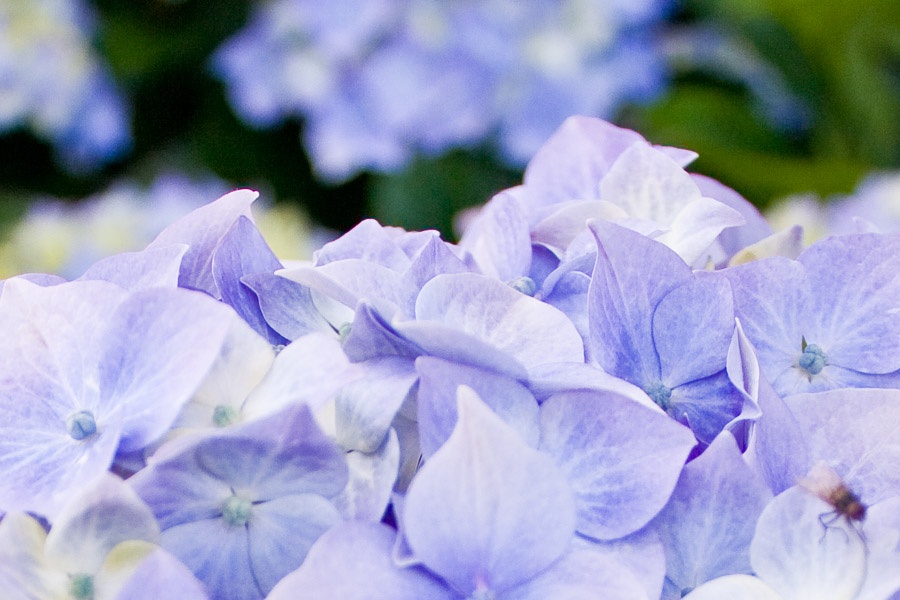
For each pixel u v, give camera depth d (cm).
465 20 87
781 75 94
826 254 34
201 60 99
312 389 30
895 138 94
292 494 30
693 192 36
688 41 95
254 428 29
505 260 35
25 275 33
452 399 30
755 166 87
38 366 31
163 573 28
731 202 38
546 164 39
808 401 32
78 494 29
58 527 29
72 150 100
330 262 33
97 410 30
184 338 30
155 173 102
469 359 31
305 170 101
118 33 97
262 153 101
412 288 32
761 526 31
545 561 30
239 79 91
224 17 98
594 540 31
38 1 95
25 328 31
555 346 32
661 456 31
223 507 30
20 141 105
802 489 31
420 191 93
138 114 102
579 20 87
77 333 31
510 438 29
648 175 36
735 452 31
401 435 31
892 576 30
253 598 30
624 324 32
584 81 87
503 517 29
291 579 29
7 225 100
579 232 36
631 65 88
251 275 33
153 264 32
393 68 87
